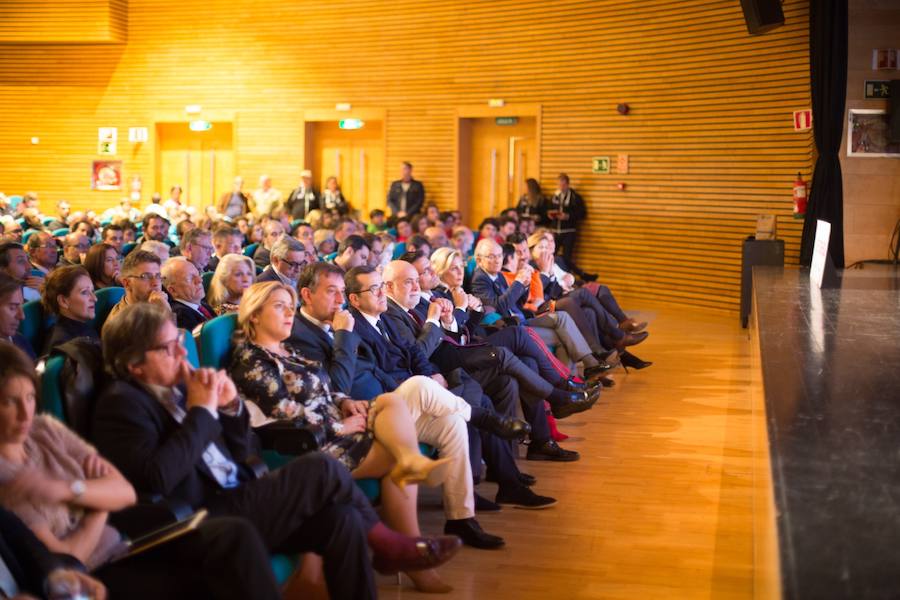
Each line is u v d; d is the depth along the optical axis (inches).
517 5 508.4
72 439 96.5
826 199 383.9
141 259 174.9
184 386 117.6
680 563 146.8
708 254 446.9
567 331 256.2
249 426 118.8
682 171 457.7
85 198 635.5
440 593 134.8
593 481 189.9
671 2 454.9
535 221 486.3
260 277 231.3
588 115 490.9
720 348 351.6
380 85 555.2
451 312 206.8
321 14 567.5
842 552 72.5
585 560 147.9
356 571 107.1
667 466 201.0
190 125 607.5
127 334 107.5
